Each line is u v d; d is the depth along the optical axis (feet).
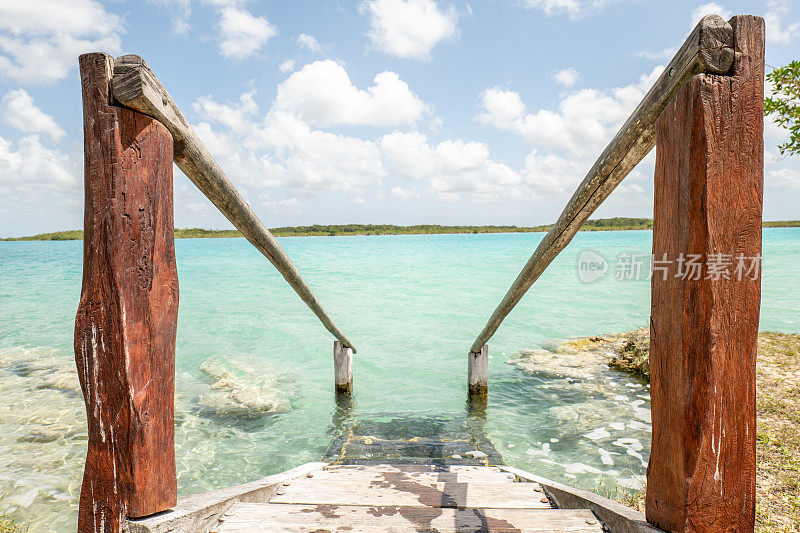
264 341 31.07
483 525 6.42
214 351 28.48
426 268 86.28
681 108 4.85
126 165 4.98
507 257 119.75
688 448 4.90
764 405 15.21
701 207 4.69
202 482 13.56
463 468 10.36
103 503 5.24
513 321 37.04
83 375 5.08
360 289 56.59
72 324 36.63
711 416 4.80
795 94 15.30
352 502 7.68
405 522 6.54
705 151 4.63
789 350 21.67
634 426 16.72
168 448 5.74
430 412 18.72
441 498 7.97
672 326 5.07
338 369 20.08
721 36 4.68
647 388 20.81
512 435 16.15
